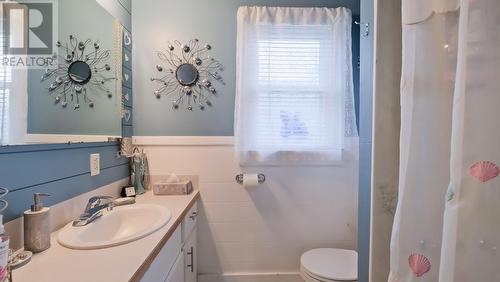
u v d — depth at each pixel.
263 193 1.80
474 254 0.50
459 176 0.52
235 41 1.75
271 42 1.70
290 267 1.83
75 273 0.66
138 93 1.73
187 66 1.74
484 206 0.50
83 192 1.16
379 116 0.84
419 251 0.65
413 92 0.65
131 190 1.52
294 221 1.82
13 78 0.80
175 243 1.10
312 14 1.70
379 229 0.85
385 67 0.84
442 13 0.63
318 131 1.74
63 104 1.04
